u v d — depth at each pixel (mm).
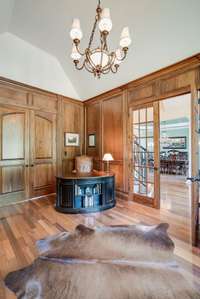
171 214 3395
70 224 2943
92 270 1811
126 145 4402
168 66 3371
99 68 2463
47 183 4828
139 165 4160
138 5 2723
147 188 3984
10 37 3912
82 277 1715
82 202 3594
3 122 3936
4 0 2686
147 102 3896
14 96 4133
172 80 3404
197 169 2533
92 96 5375
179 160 8672
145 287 1592
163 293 1530
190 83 3109
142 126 4082
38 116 4629
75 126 5609
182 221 3053
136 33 3133
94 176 3666
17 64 4133
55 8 3090
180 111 8031
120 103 4555
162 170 9016
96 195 3691
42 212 3516
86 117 5773
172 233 2615
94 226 2855
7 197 3994
